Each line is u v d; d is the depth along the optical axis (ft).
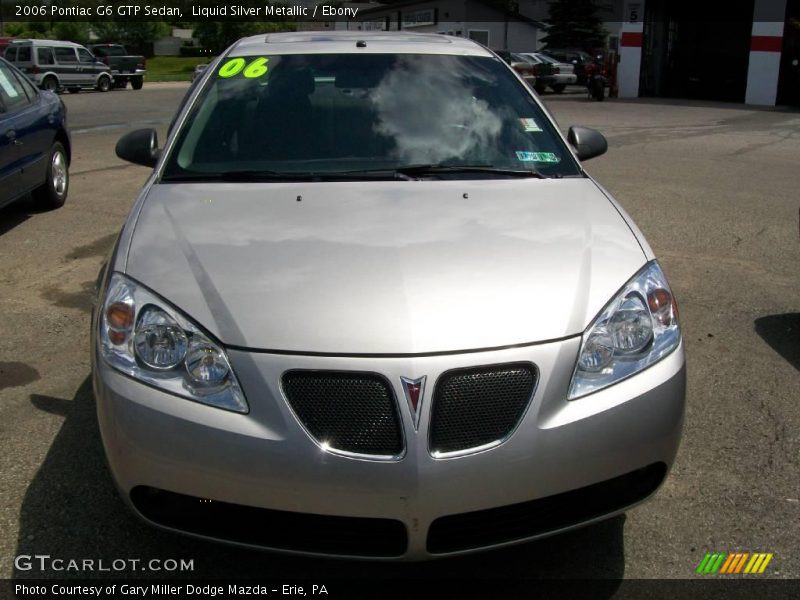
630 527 9.49
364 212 9.53
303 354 7.41
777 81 79.77
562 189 10.59
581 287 8.26
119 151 12.16
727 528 9.46
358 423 7.30
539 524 7.76
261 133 11.37
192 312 7.82
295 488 7.27
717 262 20.49
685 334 15.58
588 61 95.86
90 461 10.62
